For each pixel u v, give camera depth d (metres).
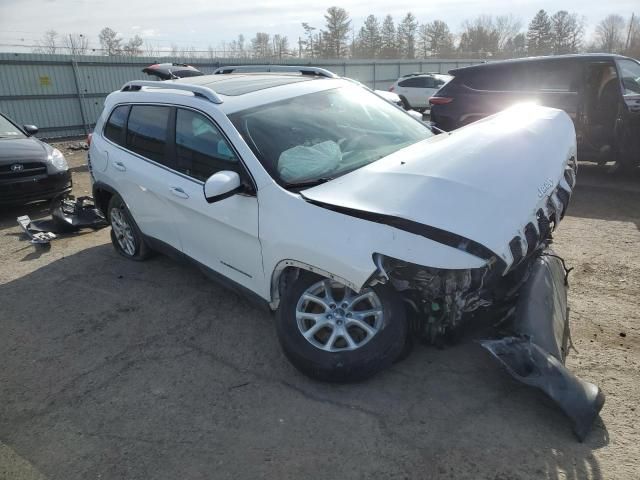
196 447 2.68
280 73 4.89
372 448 2.57
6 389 3.30
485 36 75.38
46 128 18.09
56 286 4.81
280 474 2.46
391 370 3.14
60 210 6.48
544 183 3.15
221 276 3.77
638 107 6.91
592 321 3.57
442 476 2.37
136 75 20.20
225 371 3.32
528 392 2.87
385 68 32.47
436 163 3.05
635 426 2.57
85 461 2.65
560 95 7.52
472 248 2.58
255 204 3.22
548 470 2.35
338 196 2.90
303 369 3.00
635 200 6.55
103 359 3.57
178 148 3.99
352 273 2.69
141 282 4.75
